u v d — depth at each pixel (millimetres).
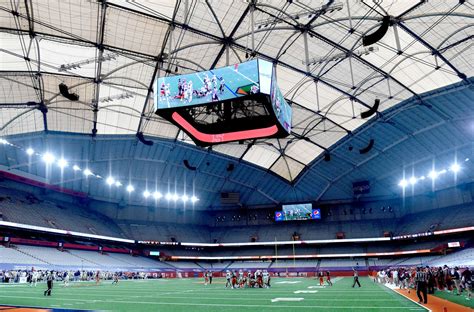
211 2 29266
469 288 19656
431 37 30734
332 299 18094
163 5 29266
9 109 38000
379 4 27766
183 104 19188
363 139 47844
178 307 15180
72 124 43438
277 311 13422
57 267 45438
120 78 37000
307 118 45750
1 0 27391
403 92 38531
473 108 37094
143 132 47156
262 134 21344
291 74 38031
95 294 22781
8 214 45719
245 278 31891
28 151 43812
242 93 18156
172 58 34719
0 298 19453
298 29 31188
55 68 33656
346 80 38125
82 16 29859
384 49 33000
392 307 14305
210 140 21875
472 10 27344
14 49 31484
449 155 46312
